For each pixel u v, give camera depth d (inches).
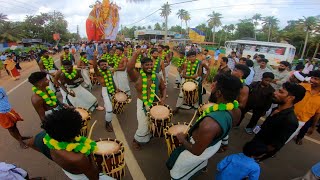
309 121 176.2
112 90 199.8
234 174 98.4
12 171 102.4
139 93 156.2
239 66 162.6
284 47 913.5
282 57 917.2
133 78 164.1
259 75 250.4
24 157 153.4
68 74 195.9
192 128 100.0
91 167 81.9
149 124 151.7
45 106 150.1
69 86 201.9
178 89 336.2
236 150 171.5
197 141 90.4
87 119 146.4
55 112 75.8
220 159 158.9
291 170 151.8
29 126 199.2
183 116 228.8
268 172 148.9
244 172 95.9
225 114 89.2
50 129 73.1
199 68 227.1
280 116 116.0
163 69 268.1
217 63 680.4
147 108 152.6
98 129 195.5
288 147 181.0
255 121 195.9
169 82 384.8
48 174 137.1
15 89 334.0
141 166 146.6
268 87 185.8
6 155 155.1
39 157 153.9
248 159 97.7
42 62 298.2
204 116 92.0
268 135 120.3
